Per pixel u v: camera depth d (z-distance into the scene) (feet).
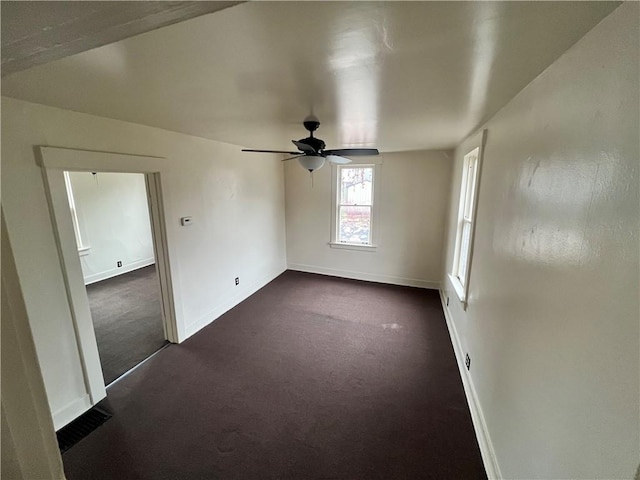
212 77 4.60
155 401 7.88
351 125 8.33
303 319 12.35
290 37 3.32
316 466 6.11
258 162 14.69
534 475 4.17
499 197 6.32
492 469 5.71
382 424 7.13
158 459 6.27
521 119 5.18
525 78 4.65
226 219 12.62
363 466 6.11
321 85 5.02
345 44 3.50
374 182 15.58
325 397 8.01
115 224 18.19
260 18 2.90
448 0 2.58
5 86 5.05
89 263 16.90
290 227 17.94
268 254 16.33
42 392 1.53
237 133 9.87
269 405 7.74
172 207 9.83
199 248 11.24
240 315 12.68
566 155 3.67
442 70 4.32
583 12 2.80
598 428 2.89
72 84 4.96
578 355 3.27
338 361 9.57
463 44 3.50
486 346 6.74
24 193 6.21
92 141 7.34
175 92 5.41
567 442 3.41
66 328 7.07
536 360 4.28
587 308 3.14
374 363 9.47
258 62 4.04
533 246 4.53
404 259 15.92
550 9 2.75
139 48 3.60
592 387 3.01
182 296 10.59
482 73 4.45
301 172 16.88
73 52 2.13
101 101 6.02
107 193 17.71
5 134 5.87
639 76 2.49
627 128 2.62
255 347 10.36
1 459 1.35
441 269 14.96
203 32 3.19
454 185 12.53
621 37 2.70
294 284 16.24
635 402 2.45
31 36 1.82
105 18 1.69
